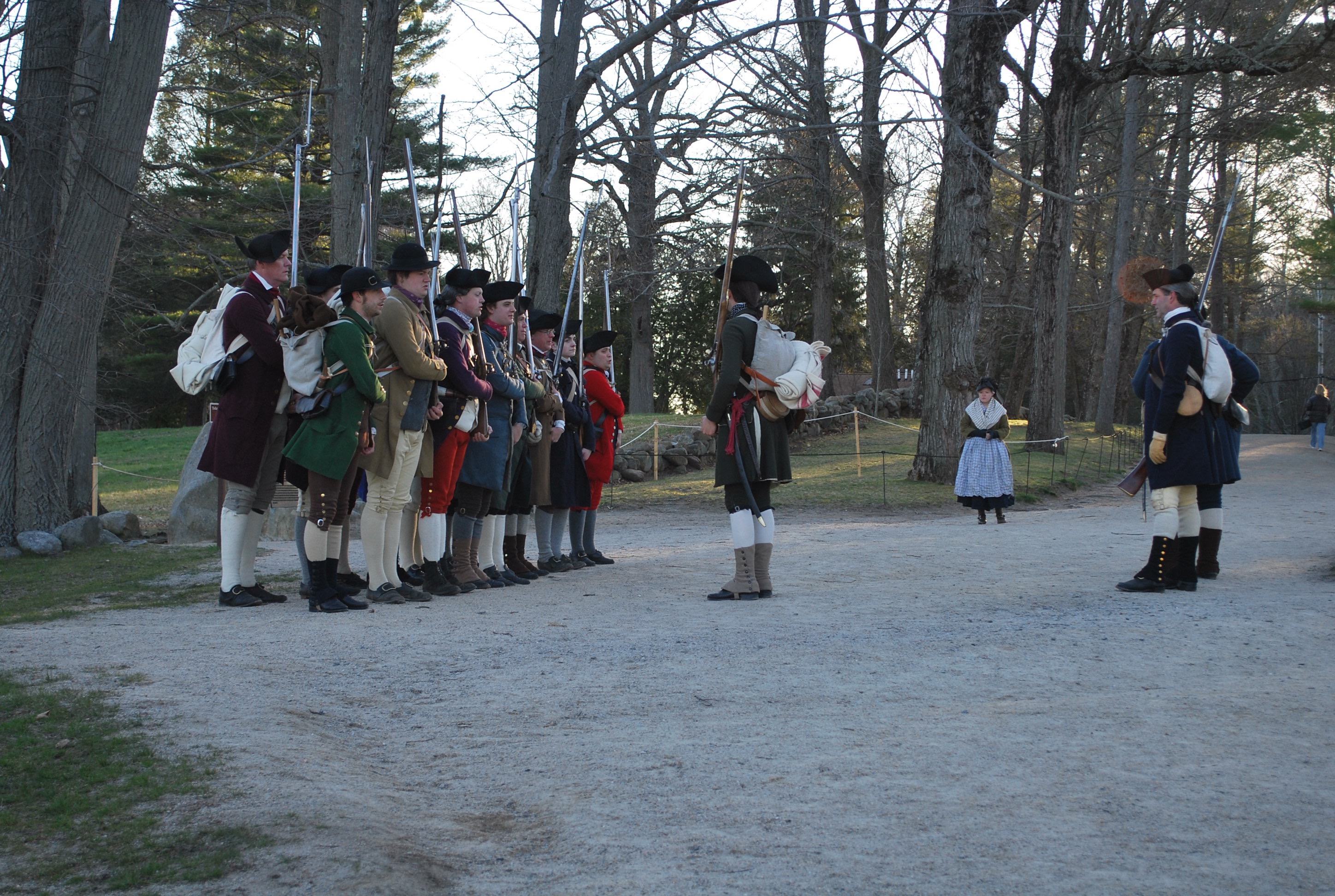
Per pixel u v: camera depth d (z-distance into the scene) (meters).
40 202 11.19
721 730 3.62
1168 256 36.84
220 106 19.94
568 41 14.19
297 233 6.45
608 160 15.30
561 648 4.92
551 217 14.41
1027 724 3.59
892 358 33.75
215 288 15.42
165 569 8.61
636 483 19.14
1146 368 6.56
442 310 6.69
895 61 13.23
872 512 14.23
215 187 24.27
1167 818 2.75
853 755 3.31
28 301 11.03
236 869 2.48
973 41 16.55
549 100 14.24
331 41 16.92
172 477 21.94
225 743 3.28
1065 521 11.89
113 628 5.32
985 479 12.02
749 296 6.61
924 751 3.32
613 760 3.34
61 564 9.36
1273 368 57.62
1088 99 27.08
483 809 2.99
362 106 13.89
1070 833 2.67
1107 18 21.44
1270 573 7.09
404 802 3.00
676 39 14.20
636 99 14.78
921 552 8.80
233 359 5.93
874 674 4.35
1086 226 34.78
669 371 46.03
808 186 27.94
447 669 4.54
